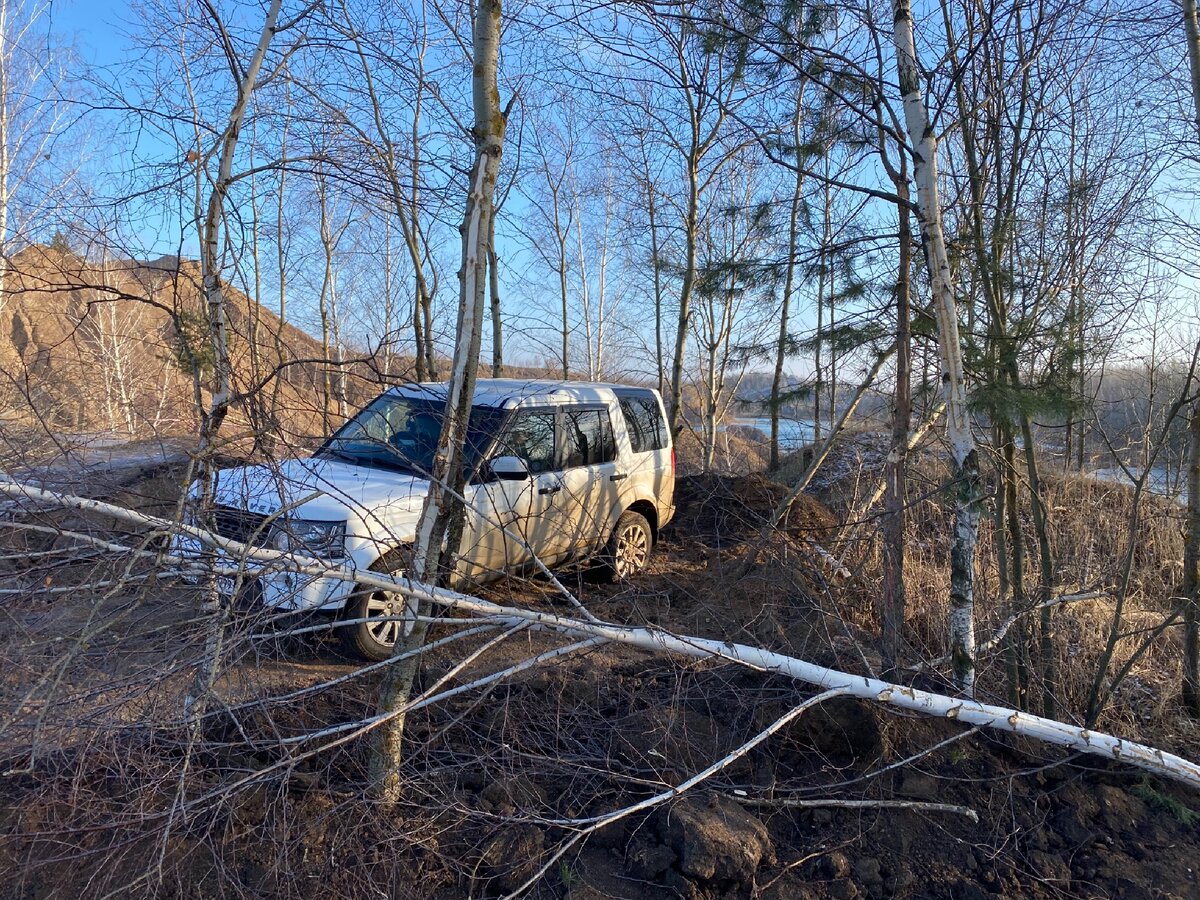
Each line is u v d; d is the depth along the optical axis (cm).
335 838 301
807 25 472
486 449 523
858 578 563
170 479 349
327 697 378
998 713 367
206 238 339
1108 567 648
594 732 385
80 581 309
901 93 413
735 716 395
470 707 363
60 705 269
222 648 298
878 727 380
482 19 325
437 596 320
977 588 510
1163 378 854
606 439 657
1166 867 352
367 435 365
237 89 375
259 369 347
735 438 1540
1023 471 653
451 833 321
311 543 411
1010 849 354
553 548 593
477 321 329
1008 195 466
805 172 431
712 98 461
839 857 332
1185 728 487
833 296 530
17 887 276
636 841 326
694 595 563
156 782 284
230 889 285
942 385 482
